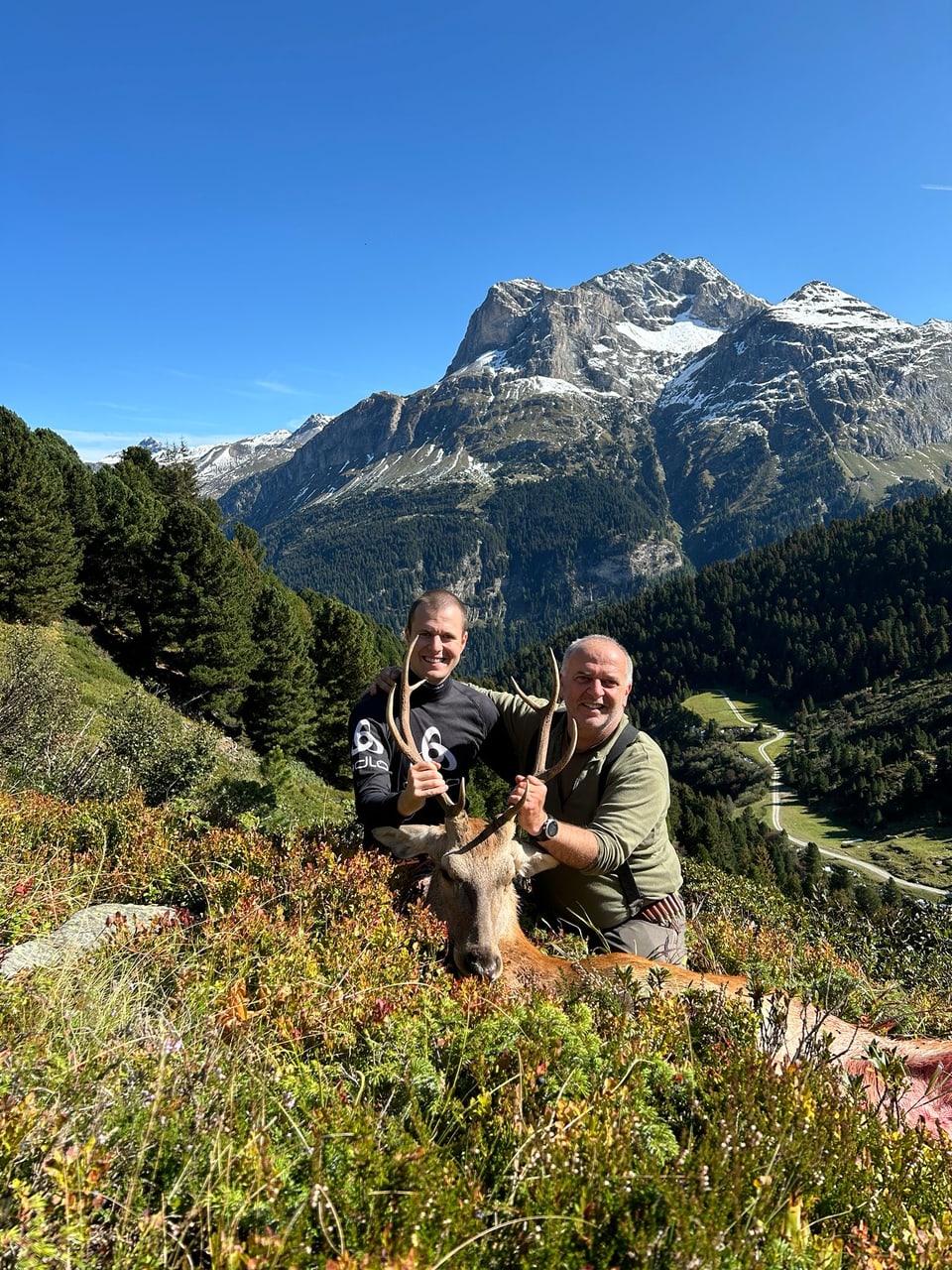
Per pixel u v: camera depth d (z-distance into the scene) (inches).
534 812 202.8
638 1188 103.4
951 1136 138.3
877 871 4712.1
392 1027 141.7
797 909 371.9
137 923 188.2
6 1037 125.3
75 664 1656.0
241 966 165.8
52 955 179.3
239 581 2158.0
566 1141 107.6
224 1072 121.6
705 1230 95.3
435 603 252.1
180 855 247.8
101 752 581.3
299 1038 139.4
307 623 3125.0
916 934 320.8
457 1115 118.3
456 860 199.8
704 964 257.6
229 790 351.9
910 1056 177.5
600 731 240.2
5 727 759.1
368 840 252.4
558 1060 136.6
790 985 228.7
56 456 2444.6
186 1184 97.1
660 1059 139.1
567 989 184.4
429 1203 94.9
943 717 6412.4
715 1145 114.6
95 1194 90.7
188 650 2023.9
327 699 2456.9
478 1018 151.8
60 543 1862.7
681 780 6855.3
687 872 434.6
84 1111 105.7
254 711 2193.7
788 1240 101.1
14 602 1766.7
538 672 7588.6
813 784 6018.7
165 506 3176.7
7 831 273.3
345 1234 92.8
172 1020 137.9
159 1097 103.4
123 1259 87.0
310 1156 101.2
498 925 201.3
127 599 2326.5
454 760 261.0
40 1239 86.2
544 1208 98.5
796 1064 142.3
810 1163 115.1
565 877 243.1
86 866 247.6
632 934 236.4
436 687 257.3
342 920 200.1
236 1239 91.0
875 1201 113.5
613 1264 95.3
